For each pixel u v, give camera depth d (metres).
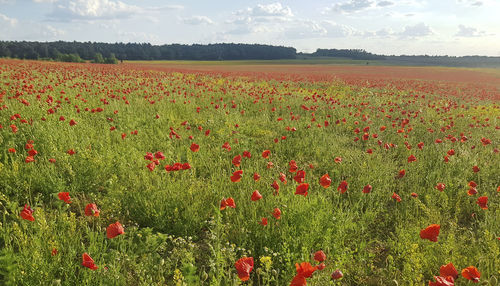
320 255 2.83
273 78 29.59
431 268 3.67
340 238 3.96
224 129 8.76
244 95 15.16
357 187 5.76
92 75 21.05
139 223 4.50
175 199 4.68
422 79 38.12
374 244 4.37
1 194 4.25
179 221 4.31
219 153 7.18
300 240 3.79
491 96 20.50
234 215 4.55
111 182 5.03
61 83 14.91
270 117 11.70
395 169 6.89
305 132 9.19
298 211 4.21
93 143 6.93
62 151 6.18
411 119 11.44
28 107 8.63
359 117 11.59
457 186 5.86
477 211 5.16
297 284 2.19
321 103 14.02
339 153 7.48
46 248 3.39
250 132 9.26
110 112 9.89
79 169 5.39
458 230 4.48
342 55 151.62
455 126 10.74
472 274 2.39
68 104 10.37
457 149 8.09
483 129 10.41
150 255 3.46
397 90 22.00
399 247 3.90
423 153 7.66
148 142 7.48
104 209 4.57
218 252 3.31
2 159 5.82
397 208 5.32
